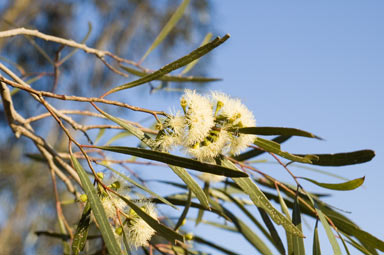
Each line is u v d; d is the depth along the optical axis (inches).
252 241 42.0
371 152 33.7
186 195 42.1
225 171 32.4
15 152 111.8
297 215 35.8
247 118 34.1
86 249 41.4
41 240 93.4
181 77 45.2
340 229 36.1
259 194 34.0
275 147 34.6
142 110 33.7
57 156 40.7
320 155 34.6
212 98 34.5
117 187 35.3
